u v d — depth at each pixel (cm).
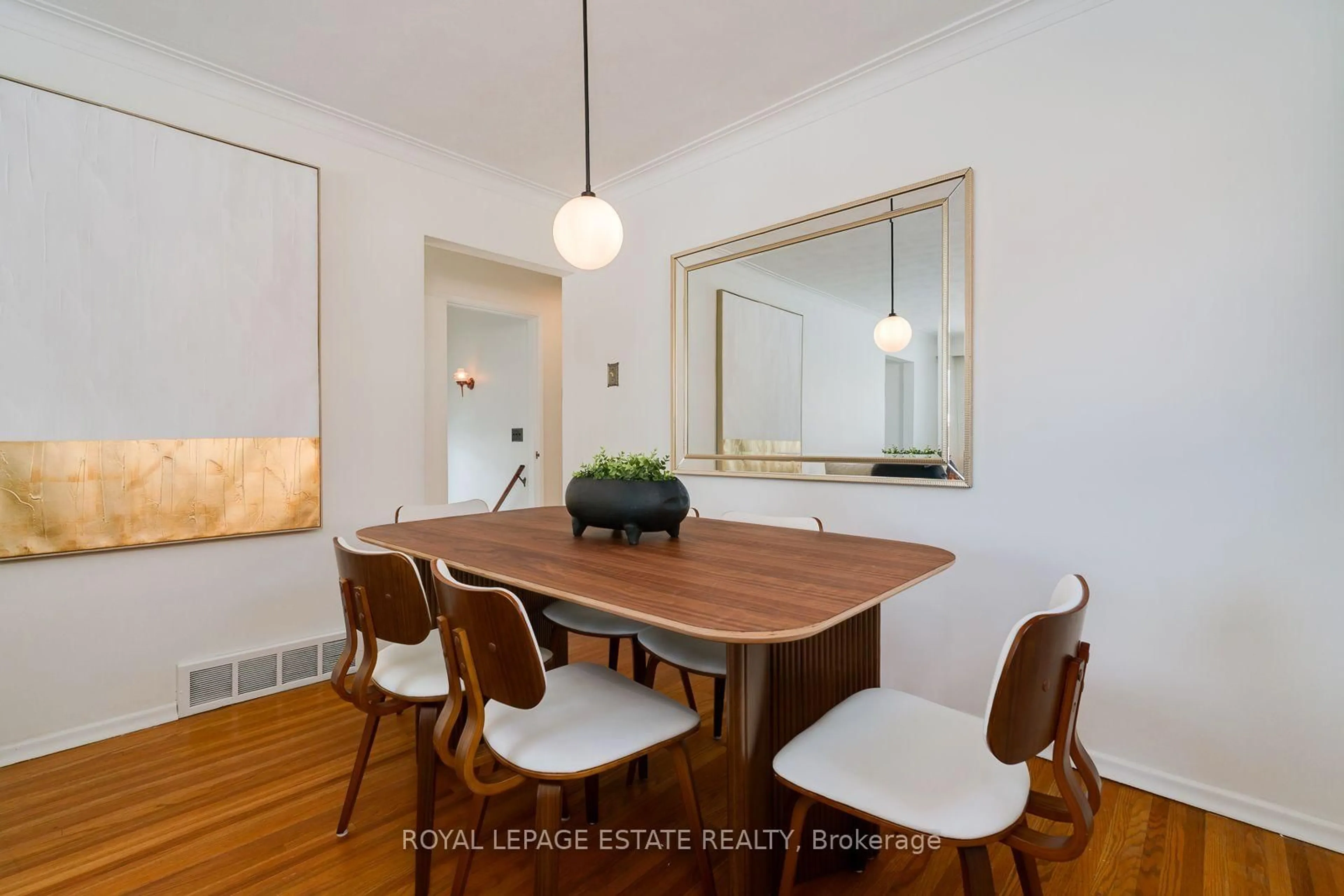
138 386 222
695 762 204
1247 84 169
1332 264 158
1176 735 181
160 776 191
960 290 223
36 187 202
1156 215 183
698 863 131
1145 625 186
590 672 149
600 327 371
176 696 233
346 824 162
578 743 118
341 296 281
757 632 93
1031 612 208
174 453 231
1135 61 186
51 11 203
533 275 486
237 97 249
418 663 160
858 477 252
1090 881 146
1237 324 171
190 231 233
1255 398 168
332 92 256
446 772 196
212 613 243
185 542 234
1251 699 170
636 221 347
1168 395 182
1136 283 187
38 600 206
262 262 250
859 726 122
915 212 234
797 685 131
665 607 106
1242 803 170
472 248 331
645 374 346
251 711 240
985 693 220
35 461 203
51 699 207
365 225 289
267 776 191
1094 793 98
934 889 145
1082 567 198
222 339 241
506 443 530
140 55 224
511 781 118
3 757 198
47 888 141
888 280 243
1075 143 197
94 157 212
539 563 144
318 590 273
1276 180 165
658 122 282
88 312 212
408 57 232
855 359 253
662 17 210
